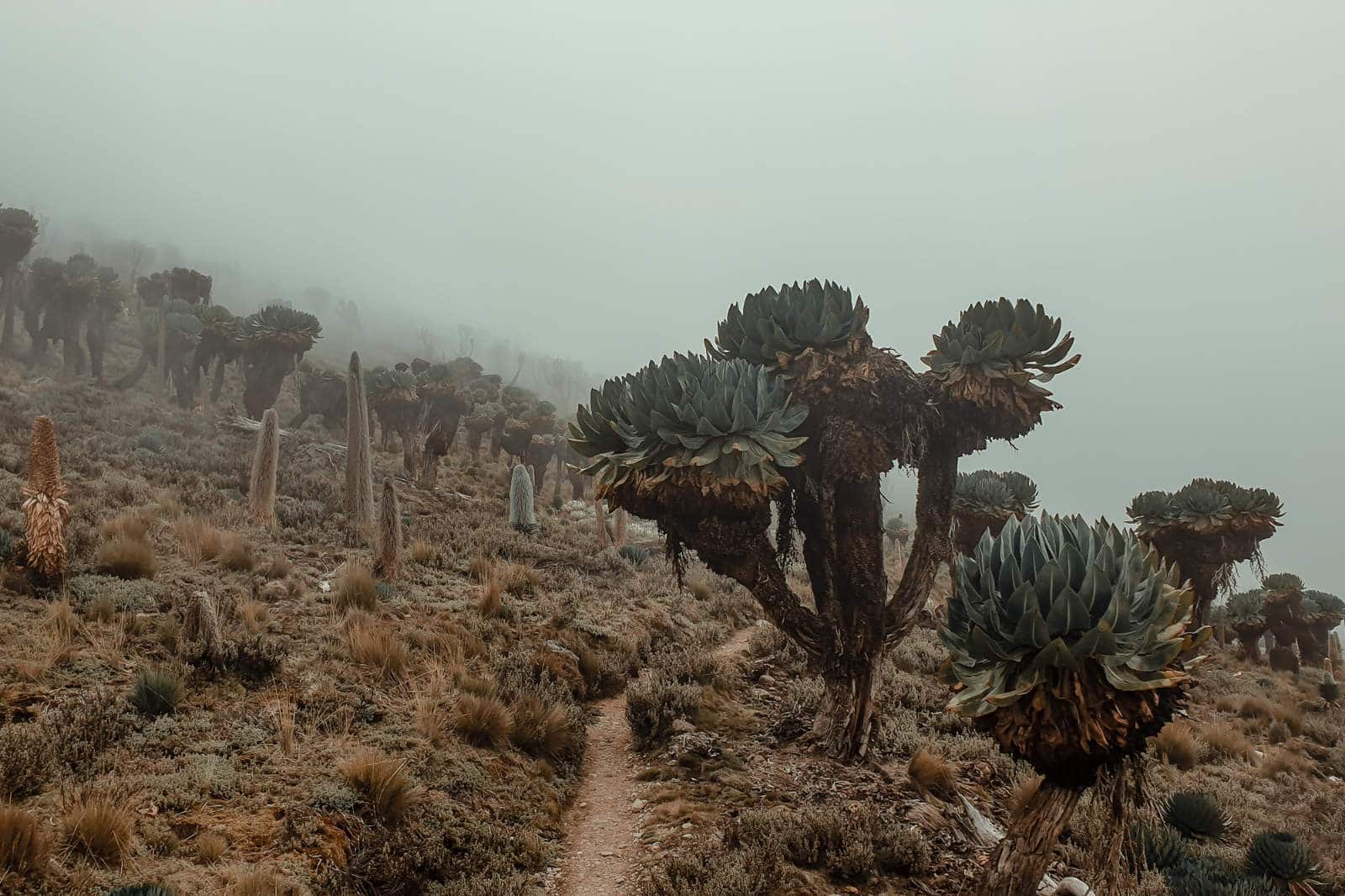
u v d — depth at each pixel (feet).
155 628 26.21
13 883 12.91
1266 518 51.44
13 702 19.47
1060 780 14.90
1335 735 48.39
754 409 26.30
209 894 14.51
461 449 124.26
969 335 27.20
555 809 23.63
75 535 32.60
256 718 22.11
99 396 88.94
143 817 16.24
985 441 28.96
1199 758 39.75
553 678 33.17
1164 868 23.85
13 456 48.65
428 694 26.40
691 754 27.17
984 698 14.24
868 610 28.45
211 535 37.73
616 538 73.56
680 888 18.04
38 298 107.65
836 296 29.22
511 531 63.87
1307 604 83.20
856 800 23.99
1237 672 72.28
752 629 54.03
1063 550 15.38
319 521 51.39
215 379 106.22
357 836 18.02
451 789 21.63
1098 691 13.55
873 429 27.94
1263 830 28.99
